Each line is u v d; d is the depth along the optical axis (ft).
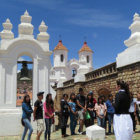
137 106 31.73
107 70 51.21
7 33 37.45
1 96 35.42
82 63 68.39
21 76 38.24
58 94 95.61
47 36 39.37
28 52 37.83
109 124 31.24
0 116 33.96
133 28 39.42
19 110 35.40
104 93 52.29
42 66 38.45
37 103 25.41
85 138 27.99
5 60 36.45
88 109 32.30
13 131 34.17
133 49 37.76
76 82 67.05
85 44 167.53
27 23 38.91
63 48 159.43
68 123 47.88
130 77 38.86
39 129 25.03
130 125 16.46
